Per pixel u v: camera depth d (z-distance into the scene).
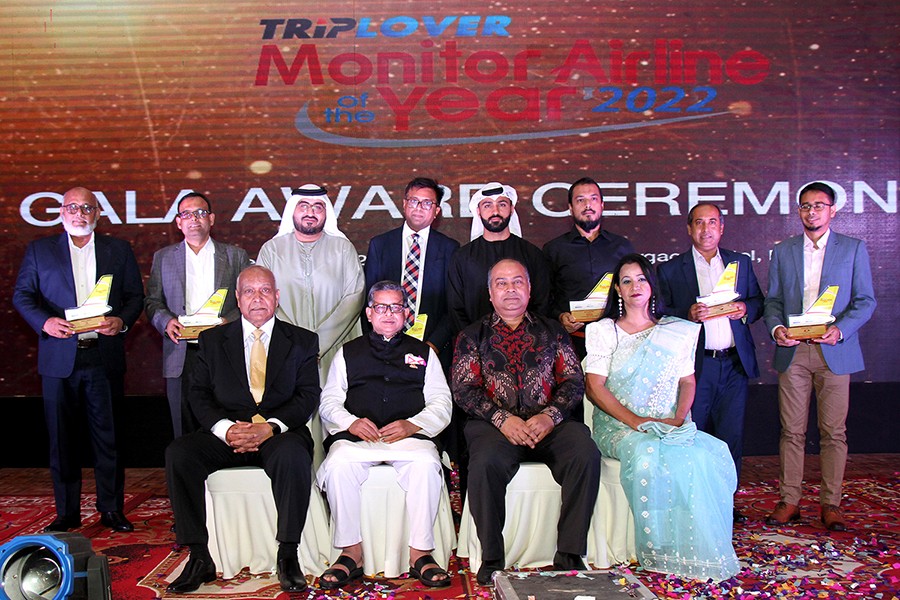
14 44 6.31
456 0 6.32
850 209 6.45
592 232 4.89
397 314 4.07
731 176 6.41
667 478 3.68
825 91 6.41
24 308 4.52
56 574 2.53
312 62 6.32
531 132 6.36
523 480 3.84
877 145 6.43
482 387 4.06
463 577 3.78
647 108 6.37
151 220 6.34
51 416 4.54
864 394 6.51
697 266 4.75
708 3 6.35
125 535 4.54
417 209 4.83
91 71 6.32
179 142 6.34
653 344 4.05
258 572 3.84
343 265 4.80
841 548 4.07
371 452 3.73
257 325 4.08
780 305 4.66
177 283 4.70
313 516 3.89
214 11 6.31
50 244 4.65
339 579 3.62
